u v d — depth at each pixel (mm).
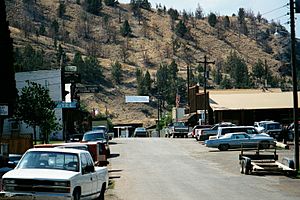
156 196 21875
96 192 18875
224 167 35188
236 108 85375
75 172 16922
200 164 37594
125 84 187750
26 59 144000
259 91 103688
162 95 178125
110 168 35562
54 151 17719
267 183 26500
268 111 86062
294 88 31547
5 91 49969
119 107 172125
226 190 23781
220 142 50406
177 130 82625
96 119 97438
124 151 52000
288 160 31438
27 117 46188
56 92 78125
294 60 31734
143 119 166000
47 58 184750
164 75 186250
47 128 46625
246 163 30828
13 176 16203
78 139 55688
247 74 186875
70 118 80625
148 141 68812
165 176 30203
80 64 179125
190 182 27125
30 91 46531
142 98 115562
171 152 50156
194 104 98188
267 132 59000
